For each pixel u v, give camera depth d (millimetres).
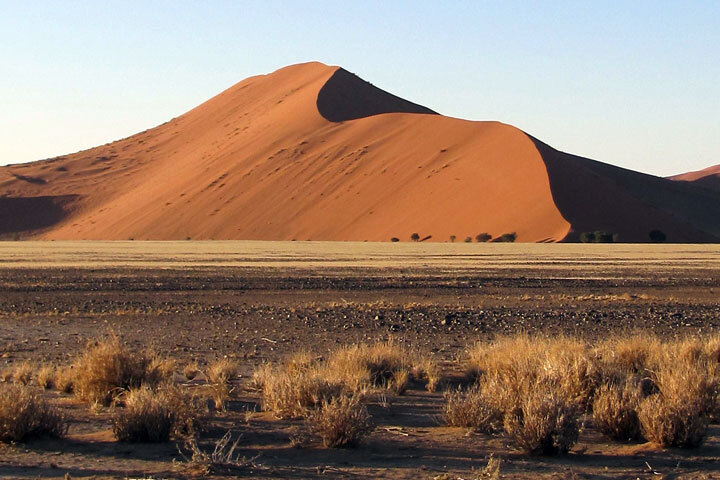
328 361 14289
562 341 15125
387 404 11156
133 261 55625
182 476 7305
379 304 26641
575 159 170750
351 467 7836
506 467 7957
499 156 138750
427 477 7473
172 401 9273
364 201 141750
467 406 9789
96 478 7168
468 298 29562
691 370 10953
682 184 182250
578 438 9266
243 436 9125
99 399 10844
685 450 8797
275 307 25781
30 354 16156
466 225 124438
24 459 7848
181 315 23469
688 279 39656
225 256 64750
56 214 179125
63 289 31969
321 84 194625
